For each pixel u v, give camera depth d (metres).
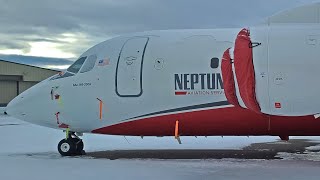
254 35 10.29
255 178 7.92
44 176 8.54
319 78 9.72
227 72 10.25
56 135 19.14
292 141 15.75
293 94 9.81
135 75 10.96
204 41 10.84
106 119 11.24
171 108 10.71
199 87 10.52
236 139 16.47
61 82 11.64
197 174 8.42
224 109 10.38
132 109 10.99
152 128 10.98
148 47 11.12
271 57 9.95
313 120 9.99
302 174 8.21
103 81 11.22
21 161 10.64
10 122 29.61
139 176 8.34
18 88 56.44
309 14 10.79
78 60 11.81
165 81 10.74
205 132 10.84
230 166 9.36
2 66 54.78
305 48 9.91
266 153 12.12
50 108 11.64
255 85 9.96
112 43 11.60
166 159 11.02
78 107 11.41
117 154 12.34
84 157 11.70
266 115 10.16
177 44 10.97
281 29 10.43
